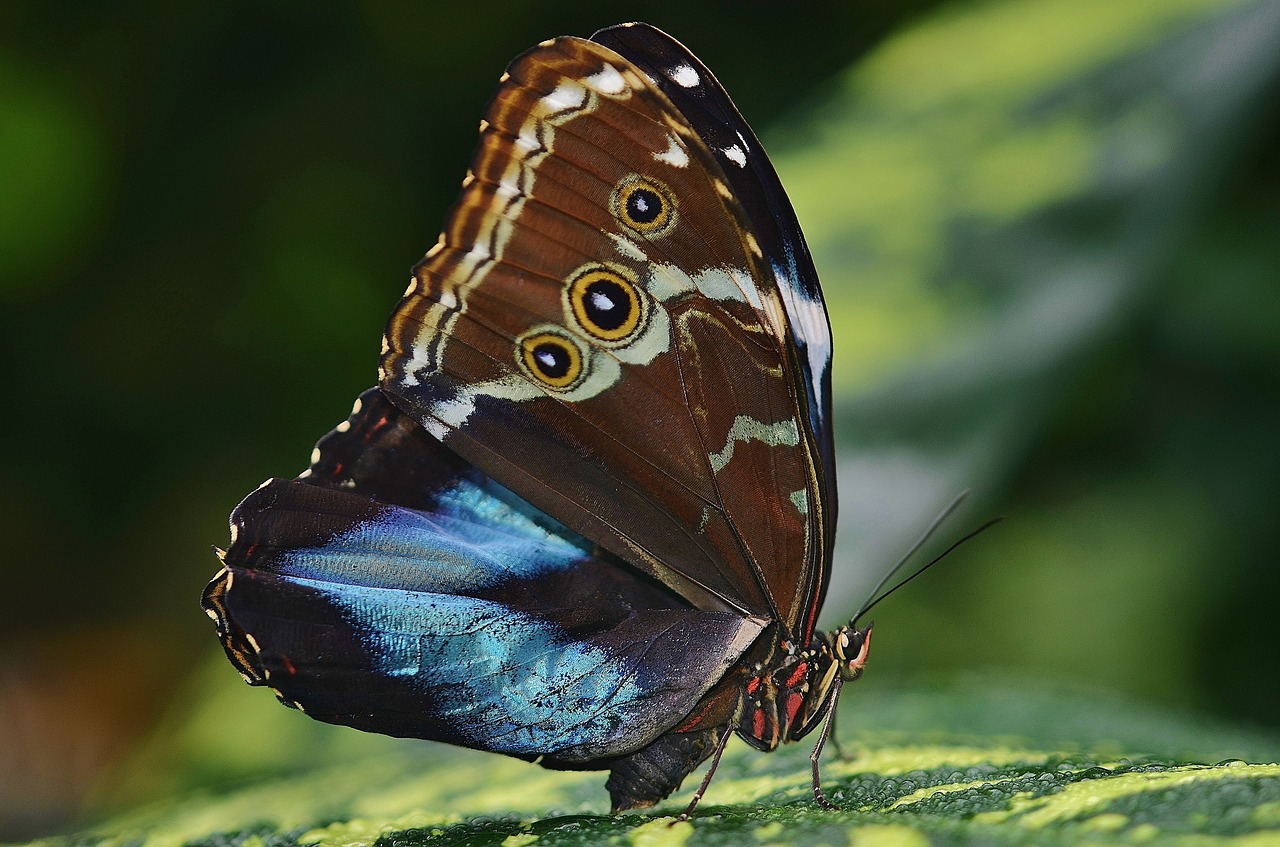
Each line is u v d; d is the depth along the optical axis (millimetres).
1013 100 589
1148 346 660
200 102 904
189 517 1005
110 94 900
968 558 786
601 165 546
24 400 974
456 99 888
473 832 551
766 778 578
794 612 561
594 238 549
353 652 559
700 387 553
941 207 582
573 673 562
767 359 551
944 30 613
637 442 554
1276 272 654
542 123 546
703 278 548
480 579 562
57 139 891
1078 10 601
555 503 554
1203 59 580
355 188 904
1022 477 759
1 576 1069
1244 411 678
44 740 1073
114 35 888
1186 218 571
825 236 584
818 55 797
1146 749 573
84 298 949
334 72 894
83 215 916
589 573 564
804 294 551
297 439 953
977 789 542
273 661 558
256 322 933
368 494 561
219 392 967
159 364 961
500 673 561
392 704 560
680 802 572
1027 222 576
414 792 585
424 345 552
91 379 969
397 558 561
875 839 525
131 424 985
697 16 817
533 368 551
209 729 610
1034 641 742
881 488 562
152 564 1047
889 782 557
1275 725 690
